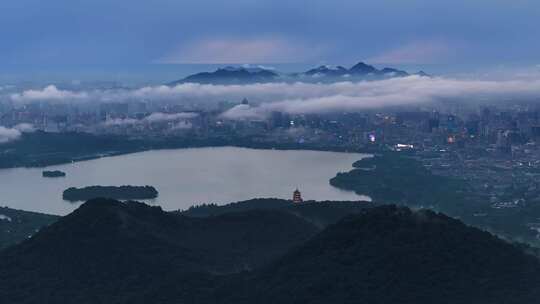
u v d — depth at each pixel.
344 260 165.38
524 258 165.75
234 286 170.25
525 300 146.00
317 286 156.50
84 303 172.75
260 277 172.12
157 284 178.75
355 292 153.00
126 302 169.38
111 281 183.62
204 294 169.75
